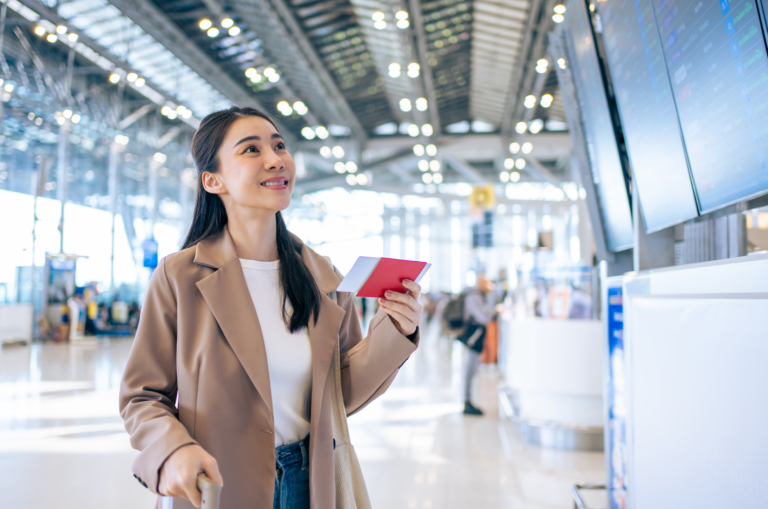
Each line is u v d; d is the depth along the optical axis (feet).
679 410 4.40
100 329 43.50
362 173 54.60
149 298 3.36
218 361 3.22
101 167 47.67
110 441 13.62
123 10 30.01
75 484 10.69
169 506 3.04
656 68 5.52
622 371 6.75
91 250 46.60
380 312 3.59
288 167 3.51
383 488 10.80
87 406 17.52
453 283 76.74
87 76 43.42
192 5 33.01
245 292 3.39
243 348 3.25
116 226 49.03
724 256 5.67
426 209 78.28
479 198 41.57
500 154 58.59
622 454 6.72
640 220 6.82
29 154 41.16
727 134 4.34
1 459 12.14
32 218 41.47
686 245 6.55
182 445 2.67
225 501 3.07
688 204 5.26
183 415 3.18
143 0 30.53
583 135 9.16
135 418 2.95
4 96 36.99
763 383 3.18
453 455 13.16
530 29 30.01
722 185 4.54
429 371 28.40
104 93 44.75
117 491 10.37
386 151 60.75
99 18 33.22
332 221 72.84
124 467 11.72
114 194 48.32
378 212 78.28
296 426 3.51
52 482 10.78
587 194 9.05
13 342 39.45
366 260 3.08
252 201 3.41
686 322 4.29
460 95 46.73
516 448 13.83
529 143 49.32
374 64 40.73
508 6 29.73
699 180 4.96
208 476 2.59
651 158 6.05
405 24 28.43
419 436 14.92
